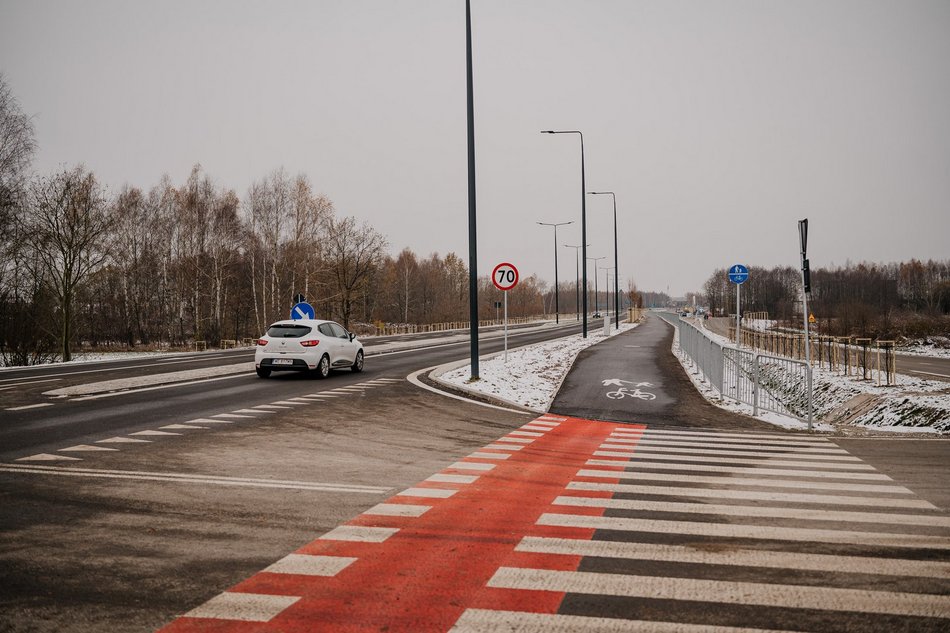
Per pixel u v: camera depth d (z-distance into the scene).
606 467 8.09
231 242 53.56
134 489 6.71
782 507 6.20
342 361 19.94
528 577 4.39
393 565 4.62
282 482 7.10
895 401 15.26
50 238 32.03
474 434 10.59
